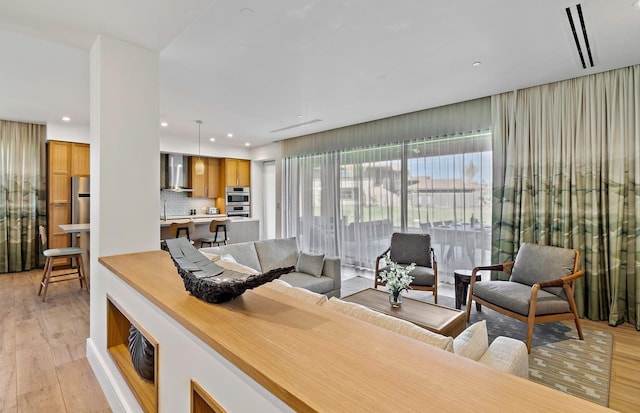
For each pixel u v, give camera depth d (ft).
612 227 10.37
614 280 10.32
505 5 6.86
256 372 2.45
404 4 6.82
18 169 17.25
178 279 5.15
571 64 9.87
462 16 7.28
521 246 11.16
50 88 12.02
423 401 2.06
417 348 2.84
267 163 27.30
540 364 8.03
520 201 12.25
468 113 13.65
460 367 2.52
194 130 19.57
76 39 7.15
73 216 17.52
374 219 17.44
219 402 3.04
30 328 10.03
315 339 3.01
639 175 9.93
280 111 15.15
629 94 10.08
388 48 8.80
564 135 11.23
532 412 1.95
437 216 14.82
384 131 16.70
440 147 14.69
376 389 2.20
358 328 3.28
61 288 14.19
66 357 8.25
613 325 10.25
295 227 22.39
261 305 3.94
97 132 7.09
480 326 4.69
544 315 8.96
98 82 7.00
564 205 11.24
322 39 8.34
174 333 3.88
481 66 10.00
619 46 8.68
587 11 7.07
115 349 6.44
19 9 5.97
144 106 7.55
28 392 6.79
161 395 4.27
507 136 12.56
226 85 11.71
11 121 17.01
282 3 6.78
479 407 2.00
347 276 17.52
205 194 24.85
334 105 14.20
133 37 7.06
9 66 10.04
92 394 6.73
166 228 17.40
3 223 16.85
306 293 5.32
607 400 6.63
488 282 10.50
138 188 7.47
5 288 14.20
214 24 7.60
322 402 2.04
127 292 5.47
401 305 9.21
